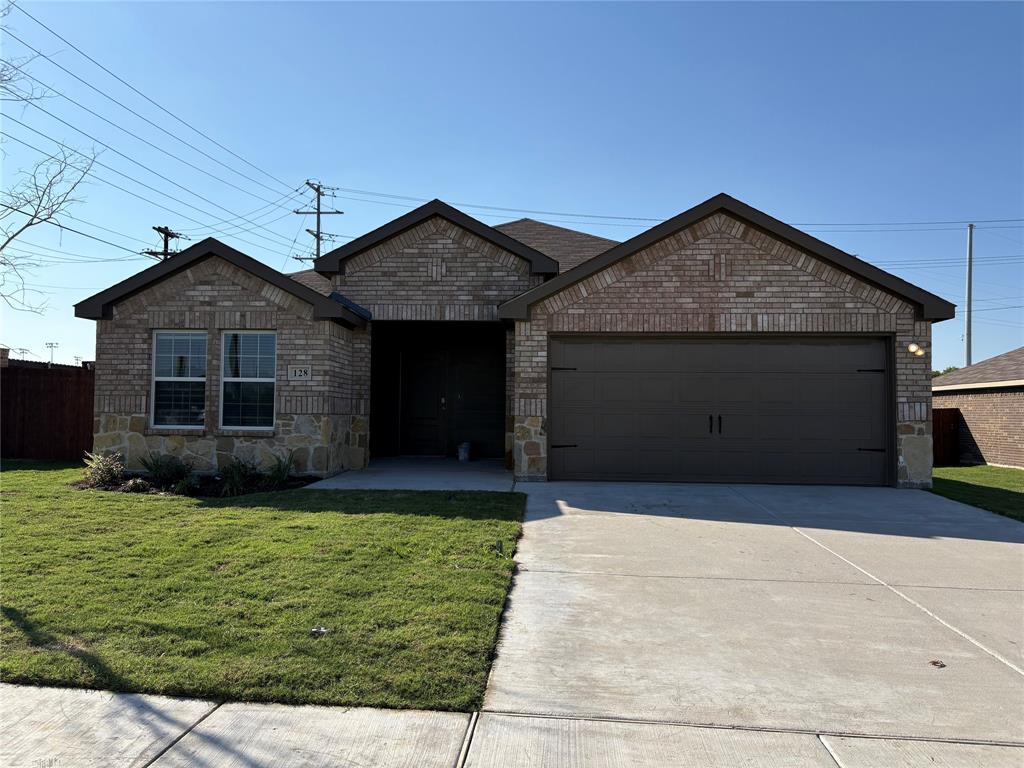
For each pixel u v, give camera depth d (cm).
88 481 1036
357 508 852
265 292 1153
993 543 743
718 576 612
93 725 344
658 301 1137
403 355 1581
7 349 1598
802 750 330
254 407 1162
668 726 352
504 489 1047
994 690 395
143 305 1168
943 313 1095
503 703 374
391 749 326
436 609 495
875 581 603
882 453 1126
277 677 387
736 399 1144
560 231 1791
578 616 509
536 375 1143
